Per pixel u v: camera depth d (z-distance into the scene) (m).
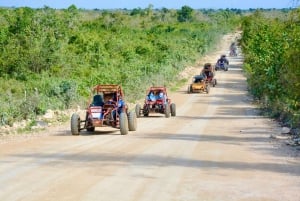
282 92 38.94
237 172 17.88
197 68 93.38
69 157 20.64
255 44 60.84
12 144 24.56
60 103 40.41
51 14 75.62
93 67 60.97
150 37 102.44
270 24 66.12
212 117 40.34
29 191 14.89
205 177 16.95
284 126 32.88
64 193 14.66
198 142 25.48
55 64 56.34
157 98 40.94
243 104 51.50
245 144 24.78
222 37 165.38
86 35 77.19
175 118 39.84
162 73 70.62
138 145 24.28
